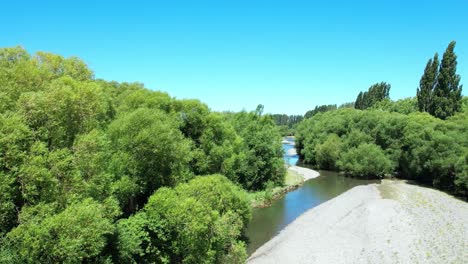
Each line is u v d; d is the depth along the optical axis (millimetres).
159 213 23625
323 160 83125
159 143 26797
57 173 16203
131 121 26750
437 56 81312
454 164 52875
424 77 83500
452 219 38344
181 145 30594
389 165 68250
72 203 16031
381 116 79938
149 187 27953
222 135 45188
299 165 92312
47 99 17359
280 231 38031
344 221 39750
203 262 23219
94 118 22469
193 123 41719
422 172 62969
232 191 31031
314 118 114438
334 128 89312
